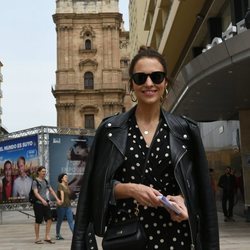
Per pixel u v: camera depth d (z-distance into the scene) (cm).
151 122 249
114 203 231
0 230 1750
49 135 2030
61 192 1315
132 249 223
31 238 1402
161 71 246
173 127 245
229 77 1258
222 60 1150
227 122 2047
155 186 236
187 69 1345
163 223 233
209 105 1691
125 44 7831
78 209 252
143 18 3912
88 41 6456
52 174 2009
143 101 246
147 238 231
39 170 1272
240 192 1831
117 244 224
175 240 232
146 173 237
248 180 1738
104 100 6369
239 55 1095
